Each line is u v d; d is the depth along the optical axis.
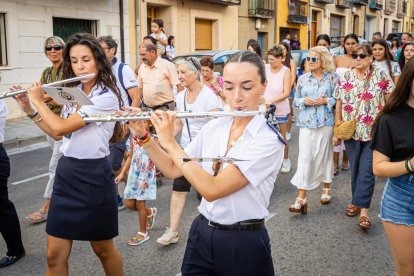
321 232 4.67
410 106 2.71
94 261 4.08
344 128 4.78
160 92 6.17
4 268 3.93
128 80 5.07
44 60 12.55
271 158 2.11
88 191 2.92
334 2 32.16
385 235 4.59
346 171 7.05
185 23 18.62
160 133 2.09
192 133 4.38
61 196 2.93
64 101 2.76
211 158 2.05
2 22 11.59
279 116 6.76
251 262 2.17
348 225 4.86
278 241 4.45
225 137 2.22
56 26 13.16
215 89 5.56
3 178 3.86
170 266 3.97
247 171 2.04
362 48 4.83
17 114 11.78
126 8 15.28
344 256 4.13
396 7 44.75
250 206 2.15
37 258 4.12
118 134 3.14
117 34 15.13
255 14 23.00
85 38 2.94
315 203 5.59
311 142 5.17
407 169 2.60
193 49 19.25
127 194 4.35
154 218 4.79
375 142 2.80
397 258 2.81
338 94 5.00
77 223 2.91
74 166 2.91
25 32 11.98
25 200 5.79
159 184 6.38
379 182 6.46
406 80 2.64
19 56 11.88
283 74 6.65
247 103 2.08
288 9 26.27
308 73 5.33
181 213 4.79
